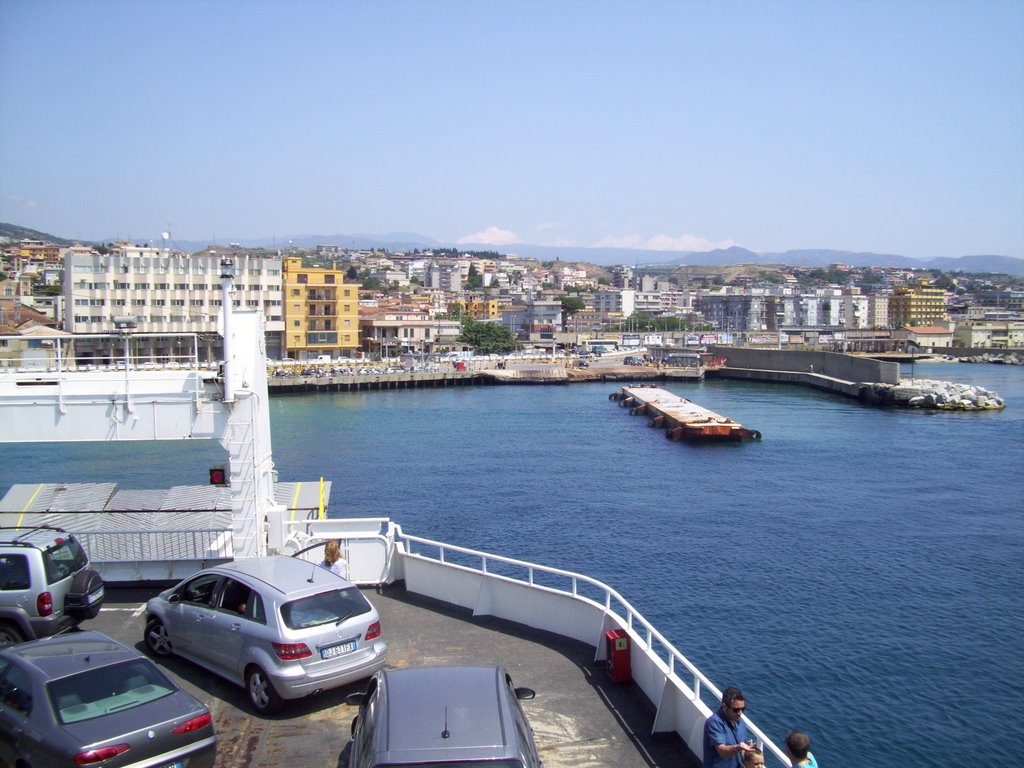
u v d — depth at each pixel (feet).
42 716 27.20
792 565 120.57
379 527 55.26
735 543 132.67
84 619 41.24
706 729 26.76
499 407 360.89
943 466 206.59
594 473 198.80
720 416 297.94
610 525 145.28
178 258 402.31
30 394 47.24
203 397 47.78
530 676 36.24
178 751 27.43
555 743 30.60
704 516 152.15
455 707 23.08
